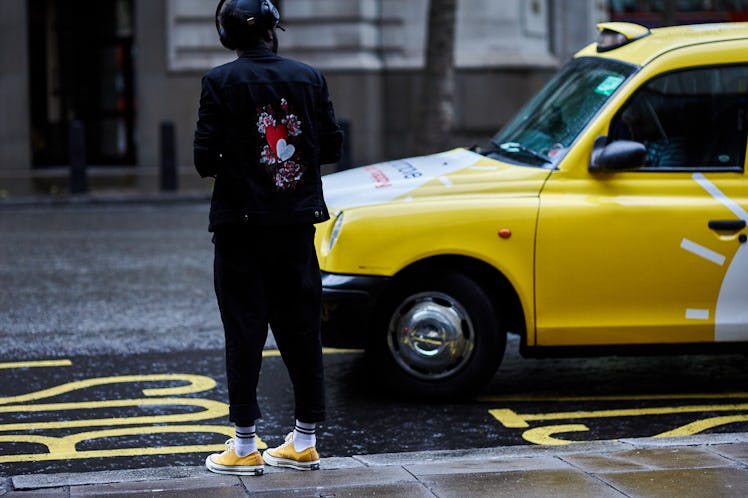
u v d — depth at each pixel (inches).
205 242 642.2
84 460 277.6
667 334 323.6
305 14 1130.0
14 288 500.7
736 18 1330.0
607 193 323.0
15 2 1110.4
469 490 224.4
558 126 338.3
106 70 1192.2
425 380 325.4
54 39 1175.6
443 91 1015.0
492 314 322.0
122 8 1182.3
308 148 237.1
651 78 327.6
